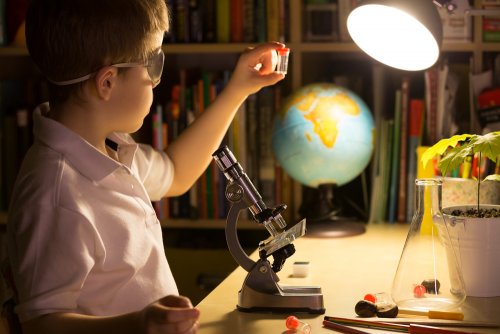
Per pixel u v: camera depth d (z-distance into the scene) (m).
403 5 1.33
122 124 1.12
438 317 1.03
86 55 1.07
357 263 1.36
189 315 0.84
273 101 1.83
